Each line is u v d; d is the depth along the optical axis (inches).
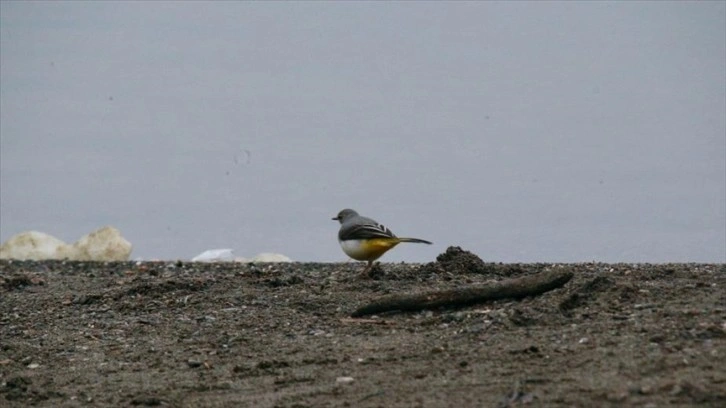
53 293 763.4
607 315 540.7
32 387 529.7
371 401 450.9
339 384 480.7
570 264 716.0
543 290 586.2
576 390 430.9
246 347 567.2
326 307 634.8
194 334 605.3
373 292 660.7
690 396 412.5
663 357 460.8
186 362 551.2
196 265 905.5
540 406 417.7
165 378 526.0
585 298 575.2
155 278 781.9
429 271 705.6
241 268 864.9
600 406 410.9
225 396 484.1
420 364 497.0
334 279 716.0
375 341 548.1
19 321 672.4
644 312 539.8
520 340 514.0
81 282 817.5
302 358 530.6
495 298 588.1
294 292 677.9
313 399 463.2
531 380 449.4
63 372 553.9
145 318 650.2
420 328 562.6
